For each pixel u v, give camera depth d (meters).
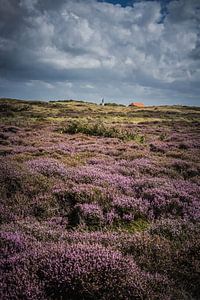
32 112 59.41
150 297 4.22
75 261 4.71
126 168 12.63
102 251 5.02
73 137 25.00
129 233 6.73
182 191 9.49
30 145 20.56
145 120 54.62
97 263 4.65
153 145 21.23
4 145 20.05
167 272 5.06
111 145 20.86
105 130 28.25
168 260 5.25
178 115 70.81
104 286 4.36
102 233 6.39
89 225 7.32
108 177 10.76
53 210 7.86
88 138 24.86
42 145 20.12
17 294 4.04
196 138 26.44
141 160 14.48
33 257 4.89
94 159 14.48
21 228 6.35
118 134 27.03
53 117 50.41
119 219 7.68
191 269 5.11
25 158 14.46
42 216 7.66
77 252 4.97
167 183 10.27
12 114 51.31
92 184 10.03
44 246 5.51
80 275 4.45
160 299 4.21
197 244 5.71
